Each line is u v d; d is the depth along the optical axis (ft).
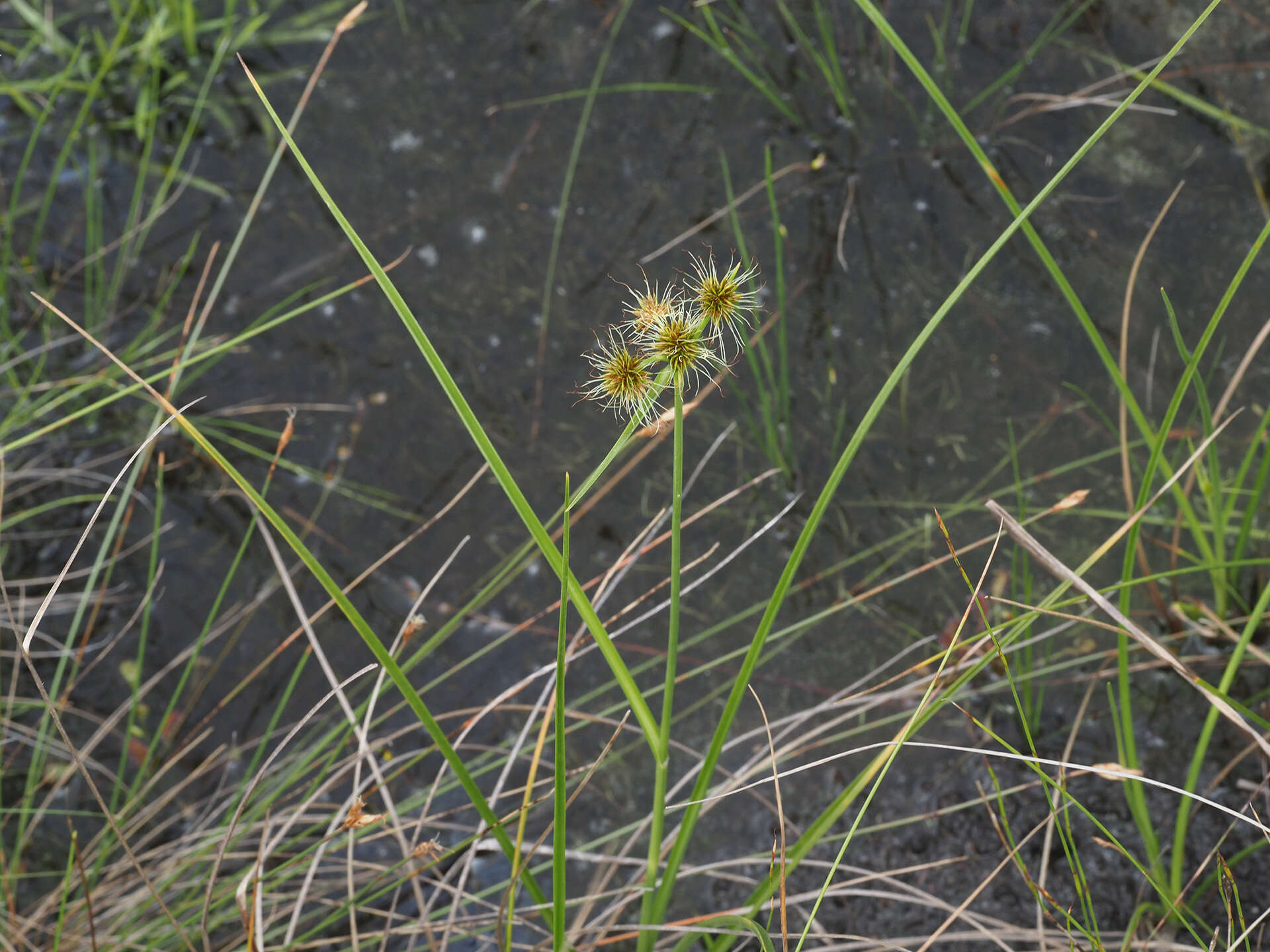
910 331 4.24
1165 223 4.31
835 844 3.55
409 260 4.54
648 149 4.72
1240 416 3.94
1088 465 3.94
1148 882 3.46
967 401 4.11
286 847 3.57
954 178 4.51
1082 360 4.13
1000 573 3.77
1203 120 4.50
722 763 3.64
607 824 3.61
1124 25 4.73
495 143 4.78
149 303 4.49
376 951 3.50
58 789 3.64
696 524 4.00
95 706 3.75
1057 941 3.41
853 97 4.73
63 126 4.92
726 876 3.50
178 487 4.15
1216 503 3.52
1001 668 3.66
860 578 3.85
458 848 3.32
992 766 3.59
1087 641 3.67
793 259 4.42
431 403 4.28
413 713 3.72
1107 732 3.60
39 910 3.49
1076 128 4.56
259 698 3.77
